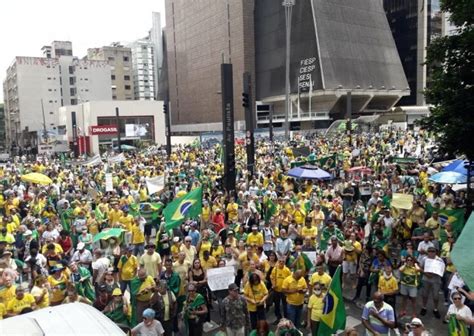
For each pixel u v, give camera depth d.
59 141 71.00
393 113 67.94
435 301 9.77
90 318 4.66
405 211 13.51
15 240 13.12
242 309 8.34
